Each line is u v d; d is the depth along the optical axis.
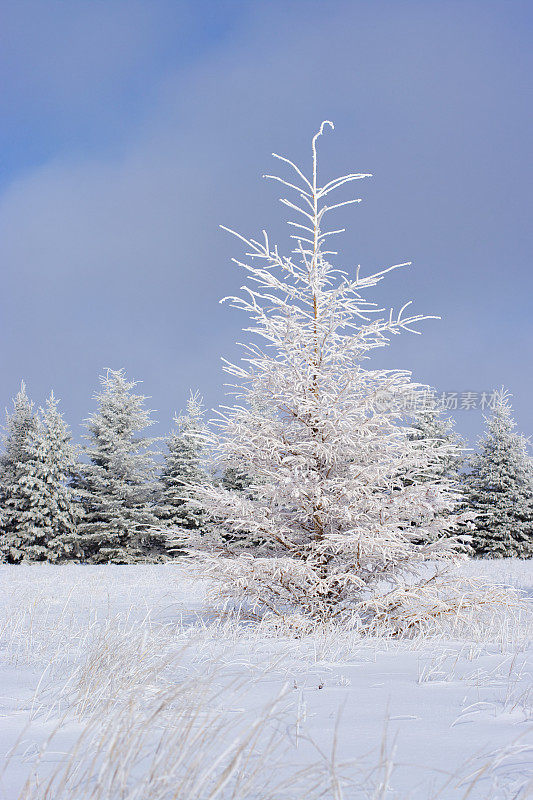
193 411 36.53
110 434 36.06
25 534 34.47
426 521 8.44
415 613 7.42
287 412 8.91
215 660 4.29
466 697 3.28
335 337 8.55
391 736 2.50
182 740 2.05
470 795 1.77
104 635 5.04
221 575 7.97
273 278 8.60
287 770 2.06
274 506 8.75
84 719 2.81
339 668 4.34
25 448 35.31
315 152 8.67
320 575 8.01
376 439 8.29
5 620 7.29
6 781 1.97
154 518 34.09
